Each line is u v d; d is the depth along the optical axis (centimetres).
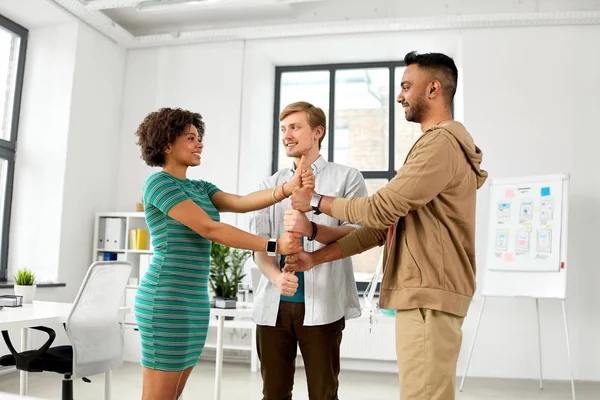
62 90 531
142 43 603
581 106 511
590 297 488
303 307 198
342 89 630
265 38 584
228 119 584
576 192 502
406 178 153
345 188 209
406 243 161
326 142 621
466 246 166
